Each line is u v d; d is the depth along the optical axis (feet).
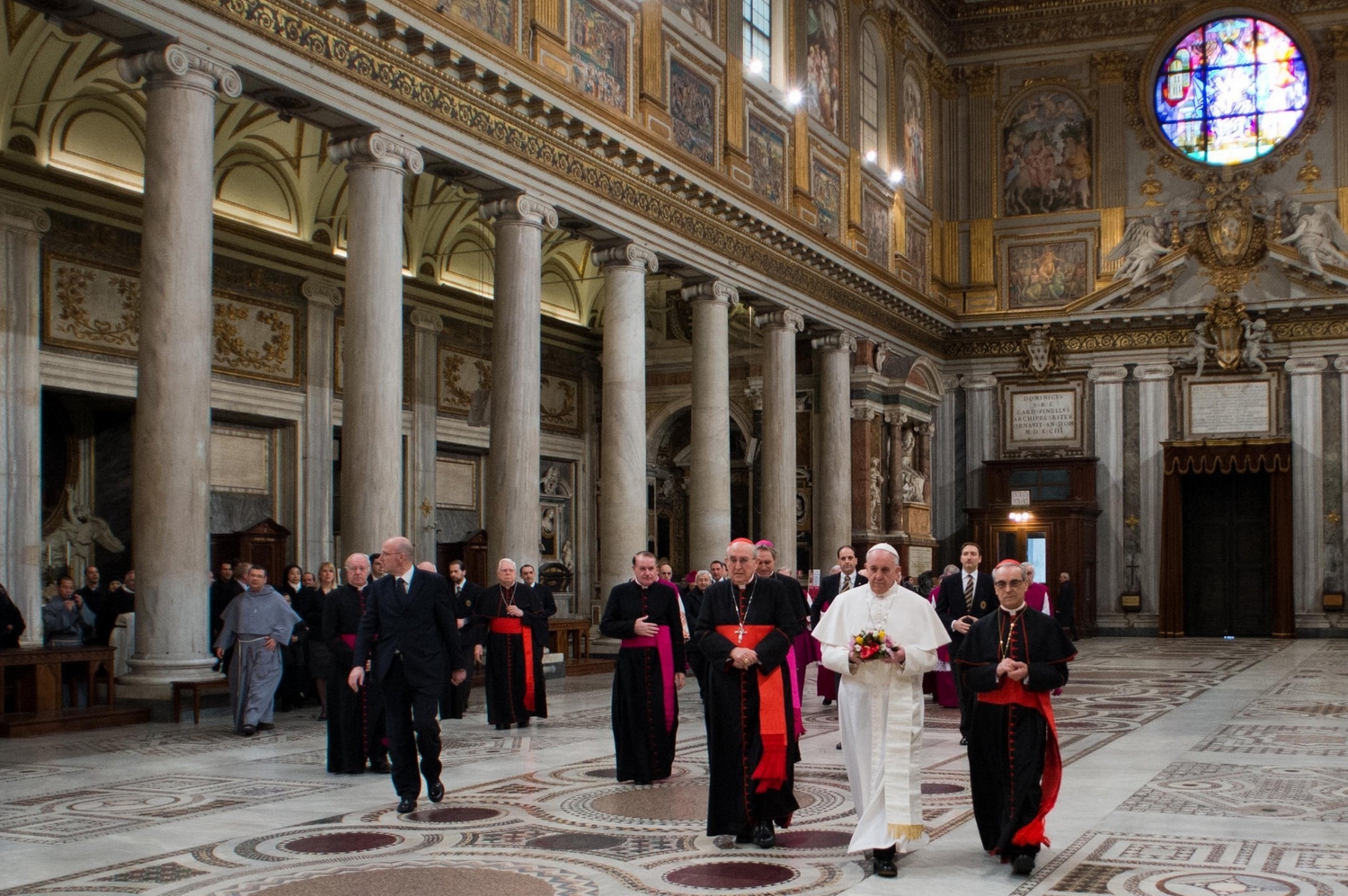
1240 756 38.52
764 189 87.45
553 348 103.60
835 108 99.40
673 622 34.86
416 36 55.06
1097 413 116.67
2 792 32.40
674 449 111.75
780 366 89.76
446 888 22.68
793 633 26.66
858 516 102.78
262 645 44.34
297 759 38.37
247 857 25.08
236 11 47.50
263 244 75.66
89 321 65.41
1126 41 118.42
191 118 45.70
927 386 113.80
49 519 68.64
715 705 26.40
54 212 63.82
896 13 110.83
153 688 45.60
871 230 104.94
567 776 35.12
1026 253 120.26
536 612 47.26
